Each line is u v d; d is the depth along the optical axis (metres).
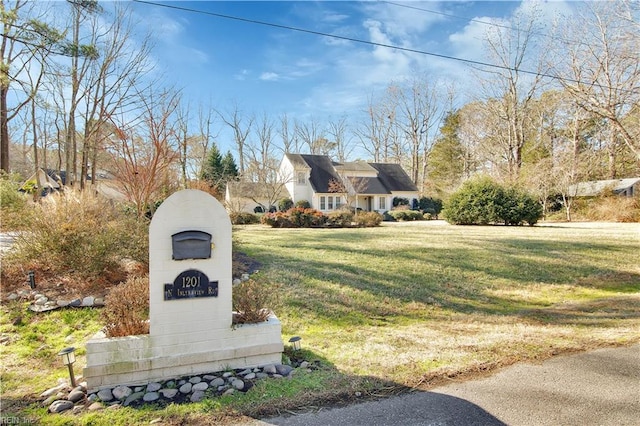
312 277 6.61
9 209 6.56
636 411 2.54
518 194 19.25
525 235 12.98
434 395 2.80
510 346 3.81
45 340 4.19
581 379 3.04
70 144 17.14
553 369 3.24
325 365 3.40
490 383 2.99
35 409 2.68
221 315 3.25
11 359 3.70
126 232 6.17
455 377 3.12
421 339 4.17
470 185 20.58
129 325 3.16
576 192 24.12
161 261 3.09
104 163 16.38
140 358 3.01
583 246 10.24
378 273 7.09
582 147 27.38
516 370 3.23
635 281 7.24
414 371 3.22
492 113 28.89
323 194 30.14
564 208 24.44
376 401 2.73
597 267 8.10
